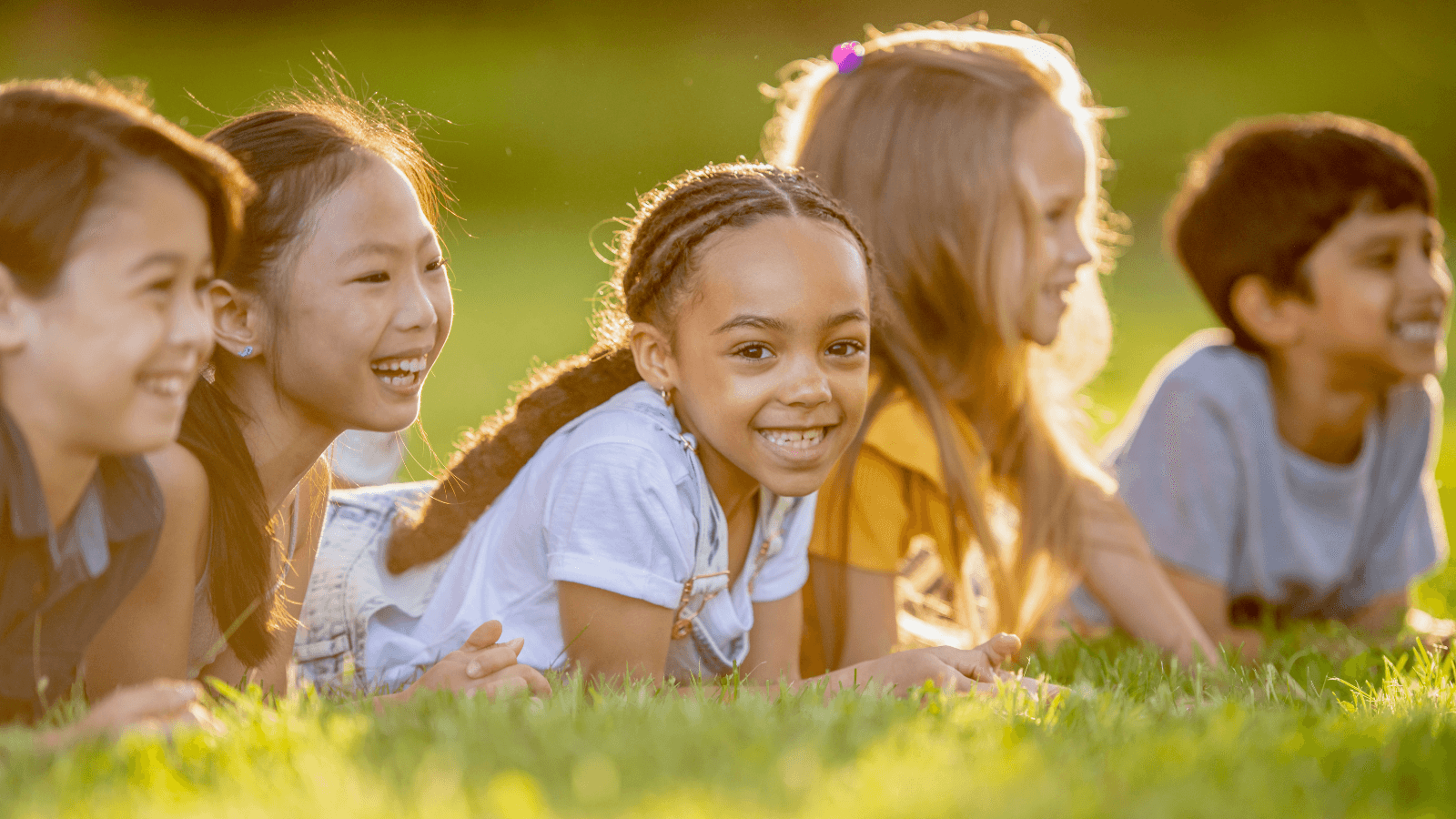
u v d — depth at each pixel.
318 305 2.41
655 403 2.65
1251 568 4.22
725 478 2.69
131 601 2.29
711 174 2.68
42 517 1.90
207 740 1.88
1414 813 1.67
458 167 22.31
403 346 2.47
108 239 1.81
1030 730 2.04
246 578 2.42
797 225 2.49
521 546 2.72
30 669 2.07
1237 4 29.97
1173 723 2.14
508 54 29.00
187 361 1.91
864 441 3.20
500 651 2.38
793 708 2.14
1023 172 3.33
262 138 2.45
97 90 1.97
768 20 29.70
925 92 3.41
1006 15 29.86
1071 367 3.88
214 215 1.94
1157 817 1.57
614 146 23.98
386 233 2.45
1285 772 1.77
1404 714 2.22
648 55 29.11
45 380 1.82
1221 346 4.29
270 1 29.53
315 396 2.46
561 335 11.23
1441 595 4.67
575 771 1.67
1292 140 4.08
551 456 2.73
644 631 2.57
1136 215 20.27
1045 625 3.75
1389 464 4.32
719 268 2.47
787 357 2.46
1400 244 3.97
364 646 2.87
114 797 1.62
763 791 1.62
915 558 3.68
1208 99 26.69
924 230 3.34
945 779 1.66
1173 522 4.14
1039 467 3.46
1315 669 3.06
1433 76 27.02
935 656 2.58
